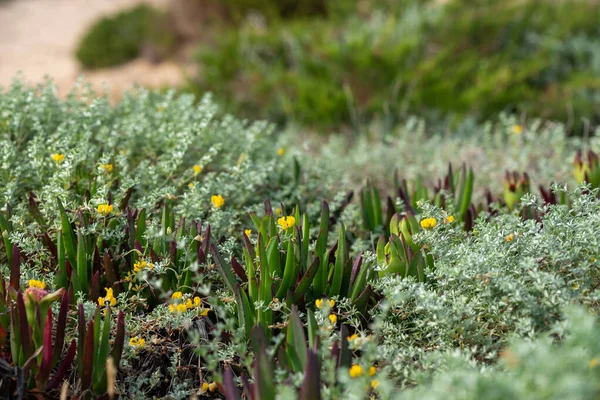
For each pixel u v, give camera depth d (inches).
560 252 49.2
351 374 43.5
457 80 102.7
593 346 40.7
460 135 91.9
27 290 45.9
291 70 112.7
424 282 51.5
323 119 96.3
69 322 49.3
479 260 49.0
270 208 54.2
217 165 64.7
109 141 60.2
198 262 51.4
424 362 46.0
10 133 61.4
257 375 43.7
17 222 53.2
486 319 50.0
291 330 46.5
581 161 62.8
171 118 67.1
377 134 91.2
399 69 101.5
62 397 44.4
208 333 50.7
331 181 65.8
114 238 53.7
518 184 61.5
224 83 108.3
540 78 108.2
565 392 38.8
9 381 45.7
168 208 53.5
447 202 60.2
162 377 50.3
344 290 51.9
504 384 40.2
